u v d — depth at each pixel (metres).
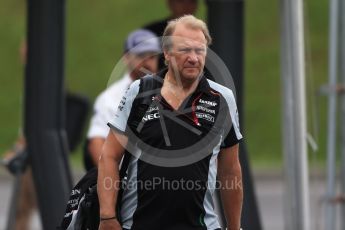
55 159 27.38
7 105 75.38
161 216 18.67
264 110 74.62
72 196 19.75
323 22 82.50
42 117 27.45
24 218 35.28
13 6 85.19
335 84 30.73
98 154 26.78
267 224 50.16
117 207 18.98
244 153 28.72
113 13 83.50
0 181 61.66
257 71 78.25
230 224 19.61
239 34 28.77
